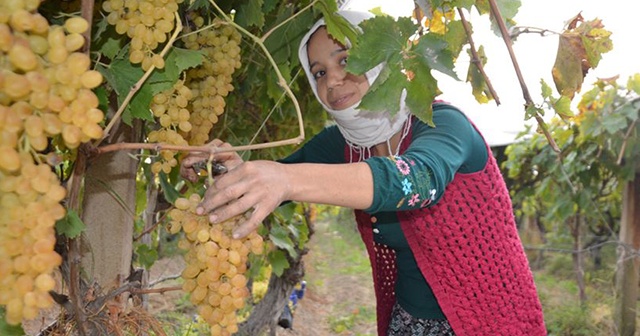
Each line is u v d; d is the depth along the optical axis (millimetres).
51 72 890
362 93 2029
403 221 2109
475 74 1877
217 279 1205
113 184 1556
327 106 2146
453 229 2010
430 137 1737
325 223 15727
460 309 2104
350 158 2287
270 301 4133
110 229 1551
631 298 5805
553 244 9406
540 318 2225
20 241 872
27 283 877
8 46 802
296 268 4059
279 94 2477
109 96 1513
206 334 4918
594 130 5879
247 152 2484
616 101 5789
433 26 1979
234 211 1150
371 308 8641
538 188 8195
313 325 7715
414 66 1327
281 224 3342
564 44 1772
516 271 2119
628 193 5961
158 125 1699
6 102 854
